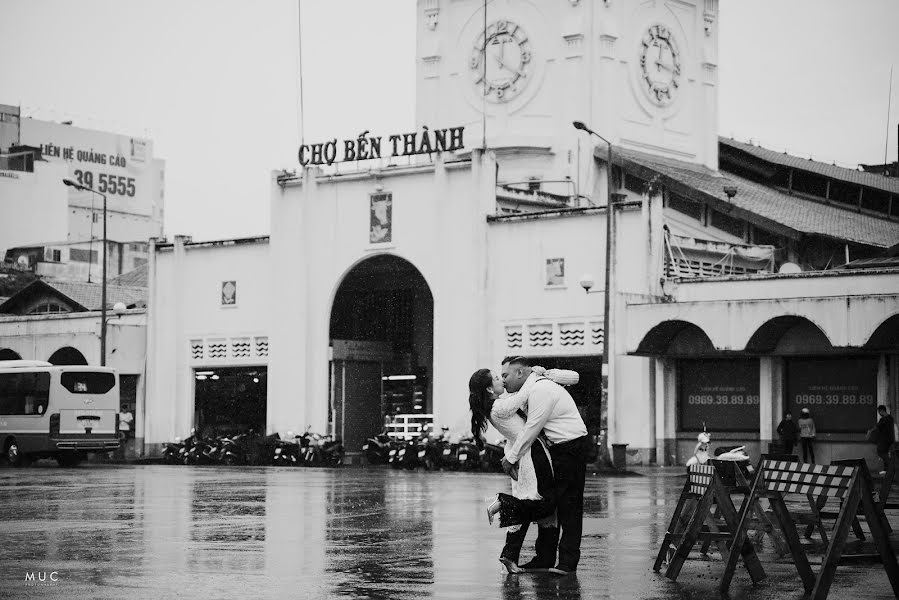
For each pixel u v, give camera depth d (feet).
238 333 176.96
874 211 203.51
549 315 148.56
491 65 190.39
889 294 117.60
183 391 181.37
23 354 196.85
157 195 386.73
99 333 184.75
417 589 38.55
